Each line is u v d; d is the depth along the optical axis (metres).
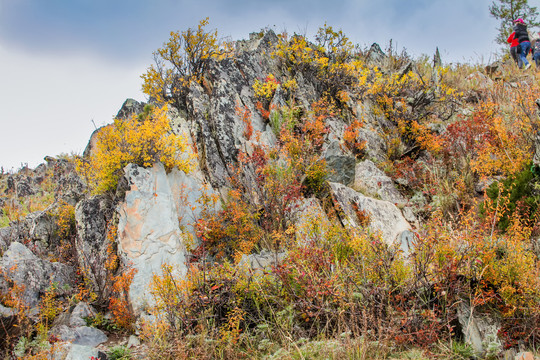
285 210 6.85
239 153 7.95
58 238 7.63
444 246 4.53
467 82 11.56
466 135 7.78
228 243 7.00
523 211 5.61
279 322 4.65
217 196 7.55
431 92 9.92
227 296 5.05
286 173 7.31
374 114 9.65
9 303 5.29
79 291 6.19
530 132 7.18
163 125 6.98
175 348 4.37
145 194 6.41
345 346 3.98
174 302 4.82
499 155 7.15
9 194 14.03
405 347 4.13
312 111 8.86
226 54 9.95
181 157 7.87
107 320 5.70
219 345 4.47
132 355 4.58
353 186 7.73
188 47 9.57
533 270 4.29
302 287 4.71
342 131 8.92
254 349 4.47
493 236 4.98
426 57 13.55
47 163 15.07
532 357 3.64
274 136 8.62
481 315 4.25
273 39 11.01
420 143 8.49
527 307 4.07
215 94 8.80
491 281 4.37
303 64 10.06
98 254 6.52
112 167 6.68
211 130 8.51
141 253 6.08
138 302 5.69
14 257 6.16
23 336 4.93
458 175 7.49
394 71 12.06
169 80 9.56
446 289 4.29
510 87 10.39
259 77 9.85
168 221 6.45
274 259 5.74
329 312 4.52
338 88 9.98
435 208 6.97
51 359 4.32
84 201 7.07
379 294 4.43
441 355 3.90
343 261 5.17
